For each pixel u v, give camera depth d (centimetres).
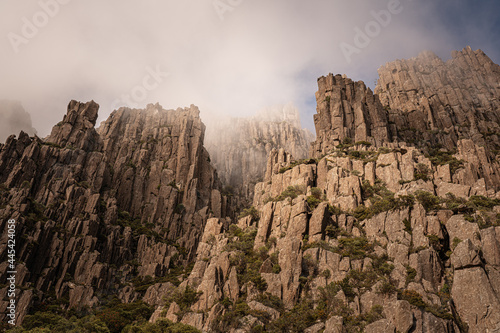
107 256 15600
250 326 8306
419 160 13662
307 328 8094
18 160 16912
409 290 8144
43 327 10119
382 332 7362
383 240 10025
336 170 13225
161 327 9031
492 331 7206
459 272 8106
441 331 7294
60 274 13662
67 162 18438
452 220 9612
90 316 11019
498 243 8538
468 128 19262
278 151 18062
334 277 9156
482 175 12812
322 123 18662
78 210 16188
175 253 17050
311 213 11194
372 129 17938
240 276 10012
